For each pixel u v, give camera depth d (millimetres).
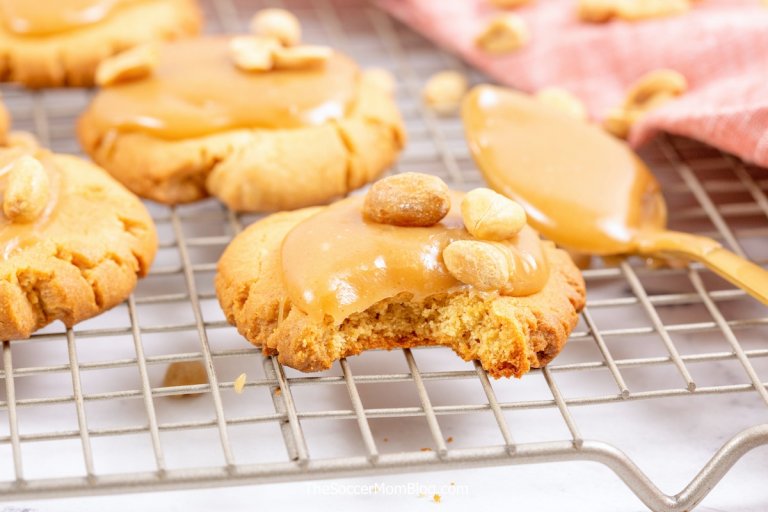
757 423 403
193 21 511
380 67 522
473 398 407
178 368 407
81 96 508
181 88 451
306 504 383
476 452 370
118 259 407
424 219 396
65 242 402
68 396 388
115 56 485
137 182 443
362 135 450
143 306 430
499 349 392
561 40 492
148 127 444
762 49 468
